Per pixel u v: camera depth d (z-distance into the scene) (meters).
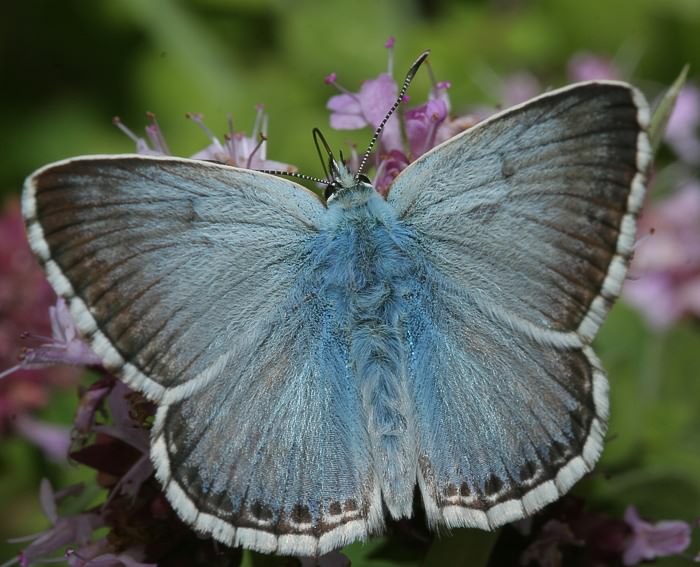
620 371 0.21
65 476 0.22
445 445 0.18
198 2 0.27
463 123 0.19
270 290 0.18
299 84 0.26
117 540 0.19
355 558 0.19
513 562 0.19
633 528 0.19
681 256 0.24
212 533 0.17
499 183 0.18
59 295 0.17
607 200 0.18
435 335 0.18
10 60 0.27
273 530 0.18
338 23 0.27
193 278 0.18
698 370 0.21
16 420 0.22
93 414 0.19
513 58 0.27
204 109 0.26
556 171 0.18
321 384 0.18
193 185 0.18
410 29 0.27
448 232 0.18
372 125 0.19
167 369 0.18
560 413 0.18
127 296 0.18
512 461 0.18
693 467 0.20
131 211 0.18
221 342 0.18
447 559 0.18
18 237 0.22
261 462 0.18
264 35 0.27
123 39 0.27
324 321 0.18
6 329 0.22
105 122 0.27
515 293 0.18
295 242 0.18
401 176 0.18
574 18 0.27
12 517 0.22
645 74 0.27
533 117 0.18
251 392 0.18
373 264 0.18
